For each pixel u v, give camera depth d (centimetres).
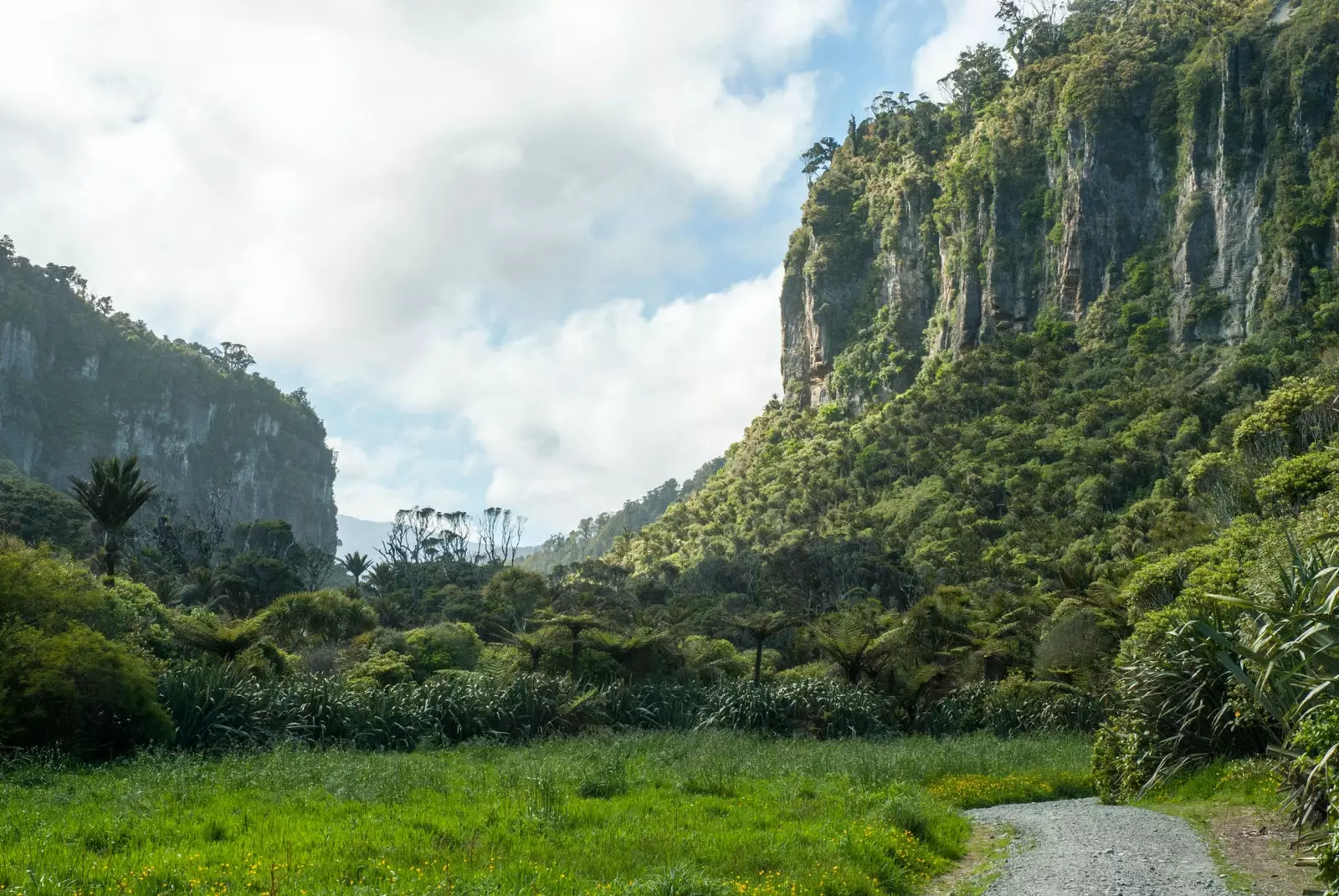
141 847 1129
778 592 10375
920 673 4303
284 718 3123
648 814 1449
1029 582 9462
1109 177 17575
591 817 1394
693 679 4291
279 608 5972
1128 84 17900
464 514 16975
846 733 3716
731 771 2125
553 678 3812
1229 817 1425
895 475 15488
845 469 16888
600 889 913
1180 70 17525
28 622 2661
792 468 17938
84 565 3278
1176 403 12725
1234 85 16300
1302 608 1152
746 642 7081
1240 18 17838
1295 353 12738
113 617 3169
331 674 4200
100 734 2583
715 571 12275
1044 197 18612
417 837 1182
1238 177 15775
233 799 1569
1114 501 11788
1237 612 1738
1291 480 3431
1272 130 15750
